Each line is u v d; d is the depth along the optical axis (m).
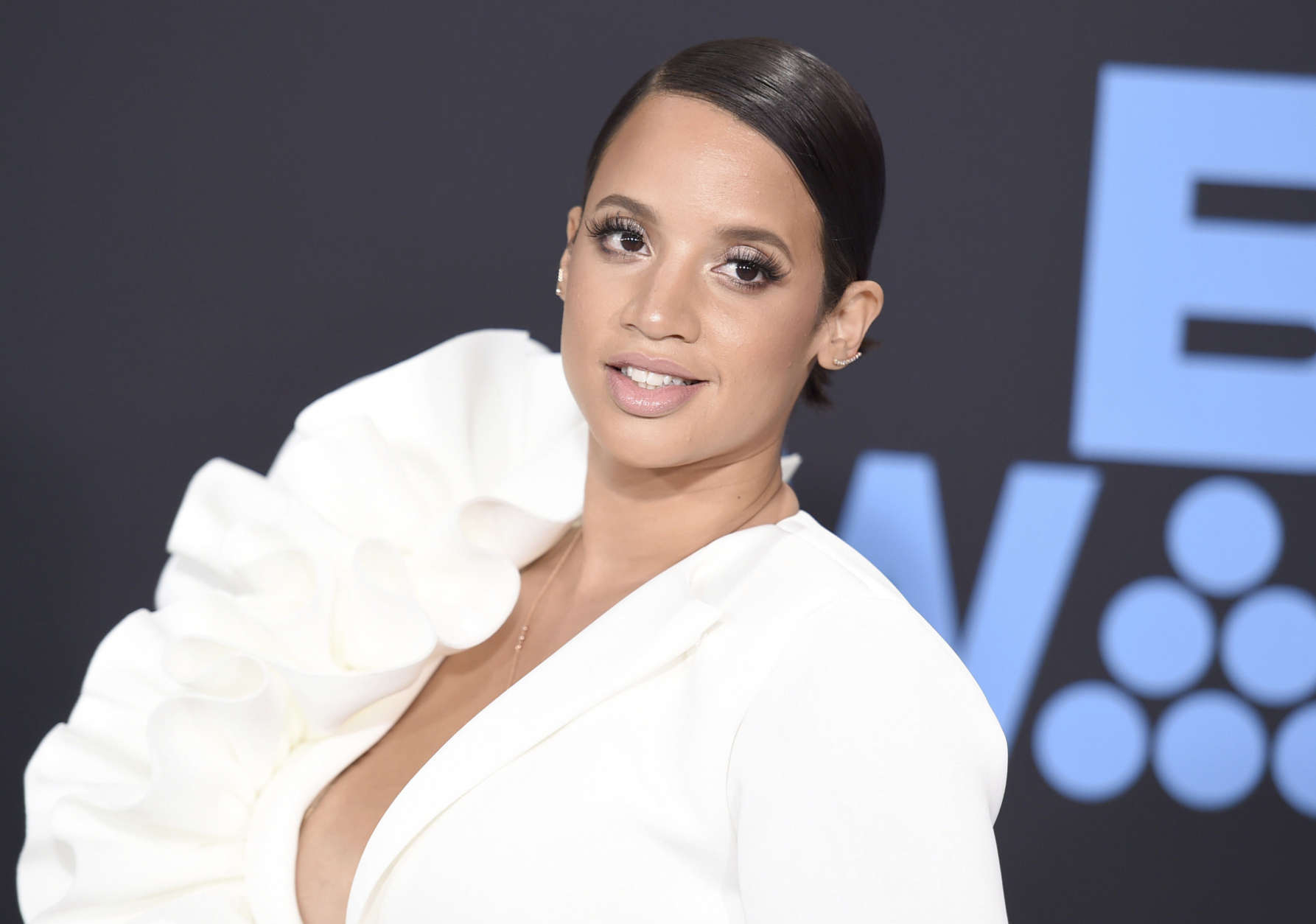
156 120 5.14
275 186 5.15
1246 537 4.88
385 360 5.16
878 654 1.91
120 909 2.62
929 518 4.96
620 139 2.30
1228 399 4.86
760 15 4.96
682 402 2.27
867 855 1.71
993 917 1.69
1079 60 4.84
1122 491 4.91
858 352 2.49
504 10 5.05
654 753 2.06
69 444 5.23
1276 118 4.80
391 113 5.11
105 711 2.90
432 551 2.84
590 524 2.61
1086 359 4.89
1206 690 4.90
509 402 3.21
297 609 2.83
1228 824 4.91
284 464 3.07
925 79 4.90
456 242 5.12
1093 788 4.94
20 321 5.21
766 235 2.20
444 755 2.16
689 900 1.99
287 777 2.55
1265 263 4.83
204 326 5.19
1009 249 4.90
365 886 2.15
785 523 2.44
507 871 2.06
